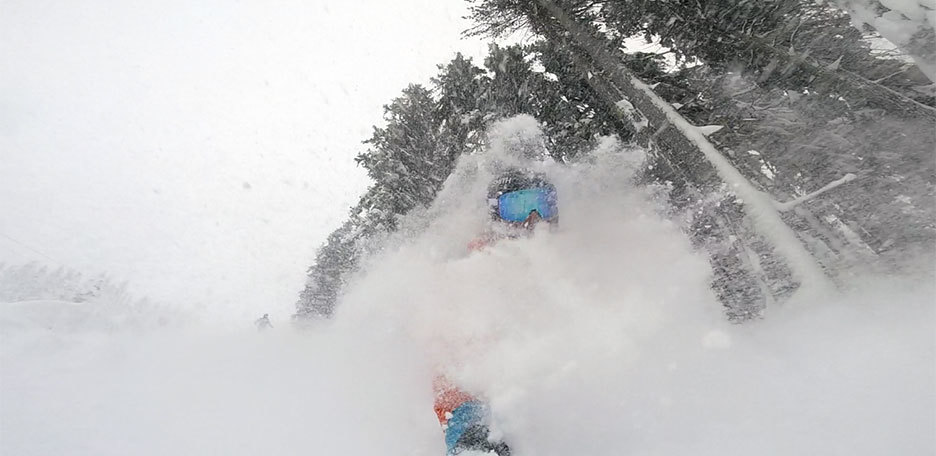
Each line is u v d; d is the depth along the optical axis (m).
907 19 4.64
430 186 10.04
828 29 5.32
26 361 4.36
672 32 6.32
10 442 3.01
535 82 8.42
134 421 3.35
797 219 4.24
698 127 5.34
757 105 5.77
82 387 3.87
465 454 2.22
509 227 3.19
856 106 5.17
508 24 8.14
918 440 2.03
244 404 3.56
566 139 7.52
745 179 4.60
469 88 9.56
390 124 10.70
